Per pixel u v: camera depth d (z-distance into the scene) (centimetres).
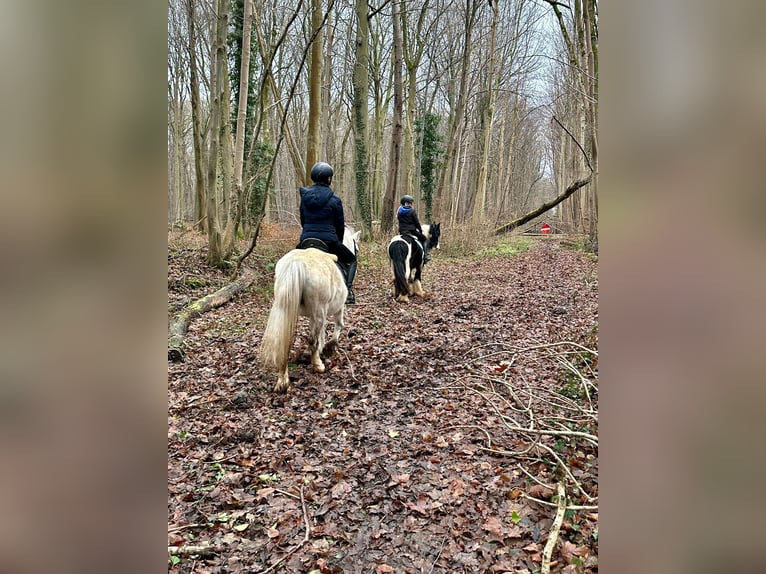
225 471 361
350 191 2914
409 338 689
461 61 2284
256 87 1505
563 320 775
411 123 2009
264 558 277
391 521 305
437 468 362
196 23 1576
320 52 1243
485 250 1822
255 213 1549
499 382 466
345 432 420
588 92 1209
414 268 959
